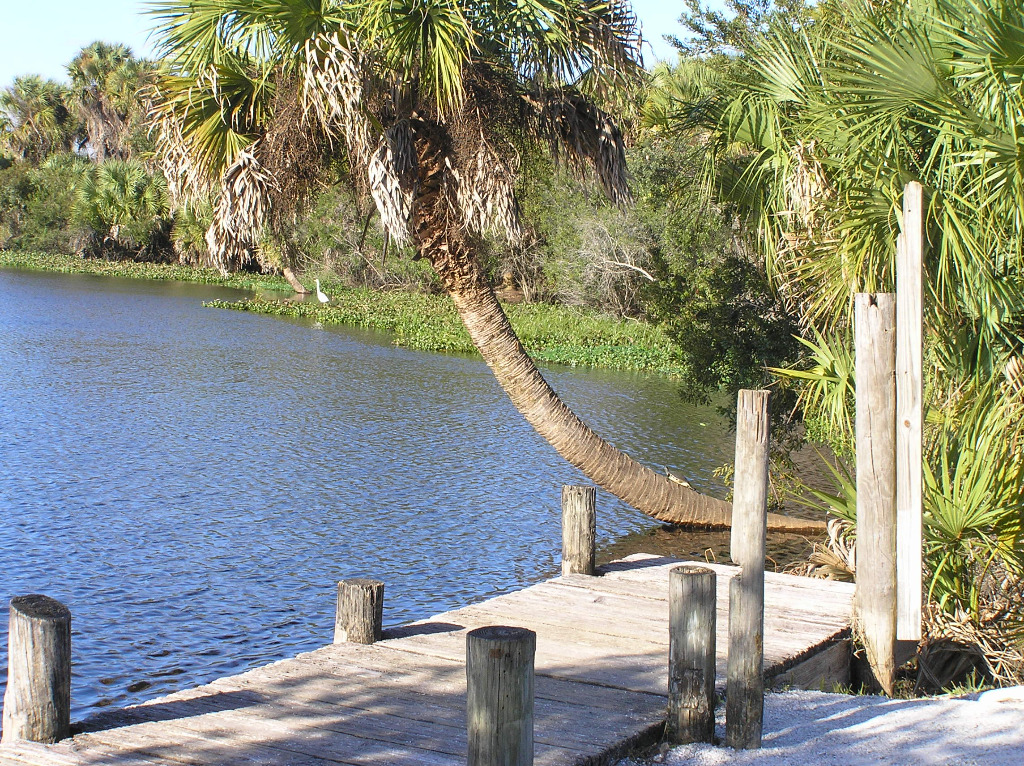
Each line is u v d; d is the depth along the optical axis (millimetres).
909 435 5234
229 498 12617
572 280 35406
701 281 13812
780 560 10656
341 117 9891
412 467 14797
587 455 11234
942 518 6117
